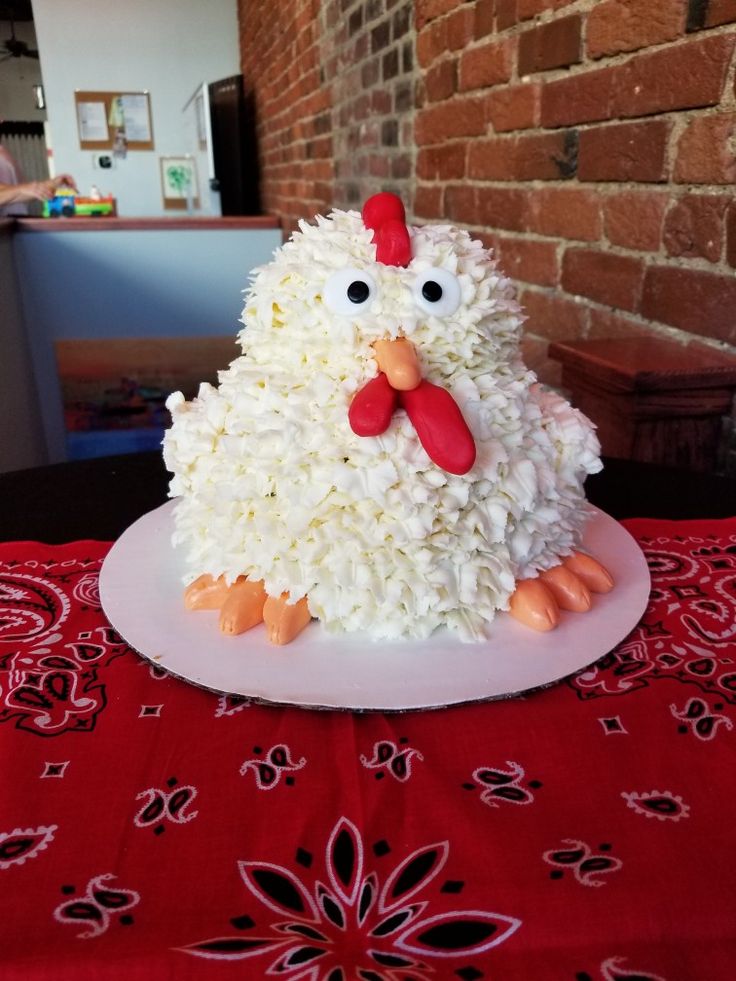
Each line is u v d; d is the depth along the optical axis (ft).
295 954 0.82
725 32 2.28
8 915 0.88
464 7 3.91
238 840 0.99
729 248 2.37
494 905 0.88
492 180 3.86
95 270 6.02
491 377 1.44
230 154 10.78
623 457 2.41
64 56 11.40
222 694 1.27
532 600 1.46
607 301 3.02
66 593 1.63
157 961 0.81
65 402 6.29
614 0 2.75
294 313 1.36
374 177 5.72
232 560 1.47
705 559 1.77
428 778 1.10
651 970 0.81
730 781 1.08
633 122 2.74
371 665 1.33
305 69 7.52
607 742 1.17
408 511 1.27
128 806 1.05
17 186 7.36
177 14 11.44
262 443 1.34
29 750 1.16
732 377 2.32
